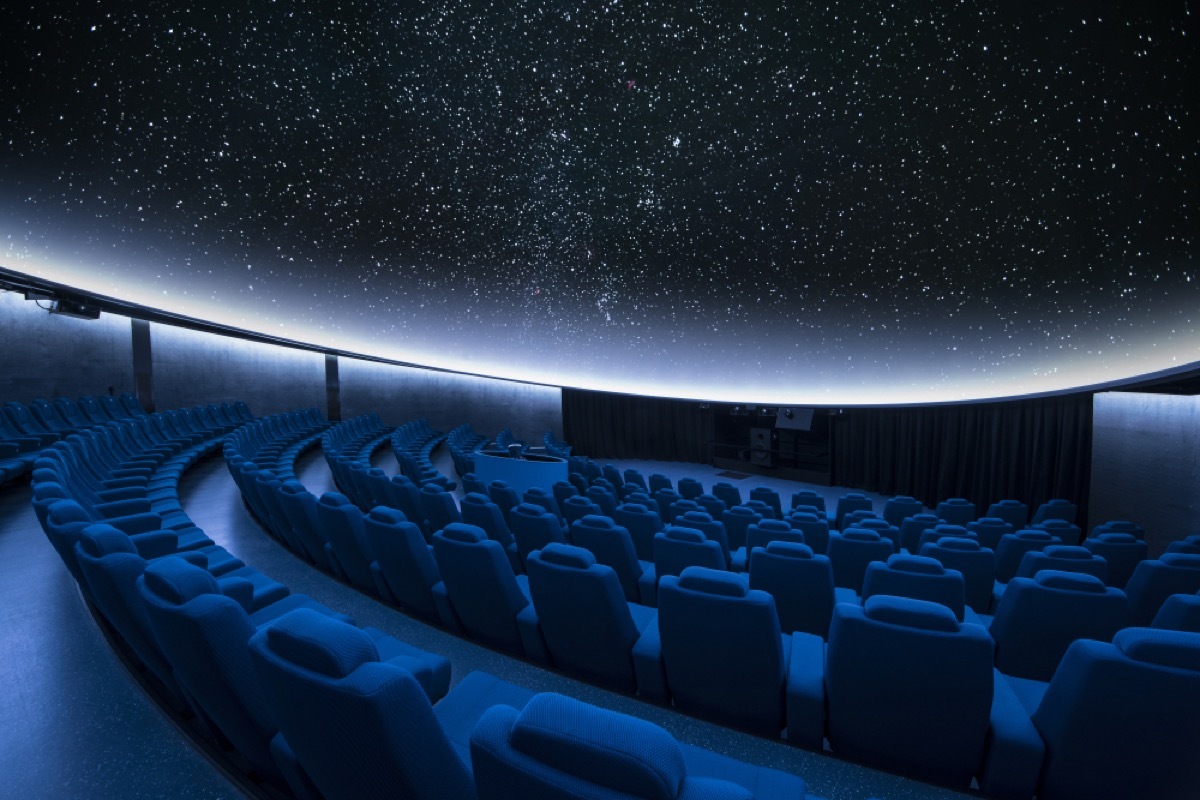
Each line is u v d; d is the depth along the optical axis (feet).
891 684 5.74
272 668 3.59
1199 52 20.12
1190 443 19.36
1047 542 13.19
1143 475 21.85
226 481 24.59
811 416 35.35
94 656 8.67
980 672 5.31
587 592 7.43
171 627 4.86
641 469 44.09
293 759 4.96
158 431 26.89
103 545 6.54
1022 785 5.58
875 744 6.24
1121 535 13.83
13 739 6.74
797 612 9.01
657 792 2.46
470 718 5.80
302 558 14.39
